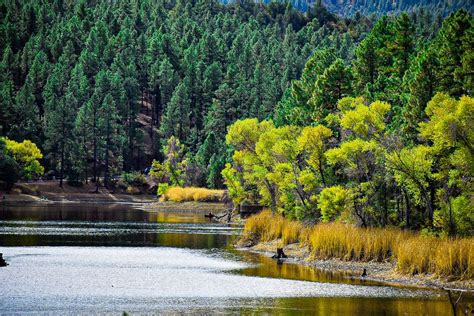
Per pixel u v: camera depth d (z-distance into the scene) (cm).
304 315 5109
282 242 9306
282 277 6912
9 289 5916
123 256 8506
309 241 8556
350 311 5278
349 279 6800
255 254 8919
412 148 9031
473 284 6269
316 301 5659
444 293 6047
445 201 8412
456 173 8138
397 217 9256
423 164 8262
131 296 5766
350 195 9012
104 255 8569
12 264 7481
